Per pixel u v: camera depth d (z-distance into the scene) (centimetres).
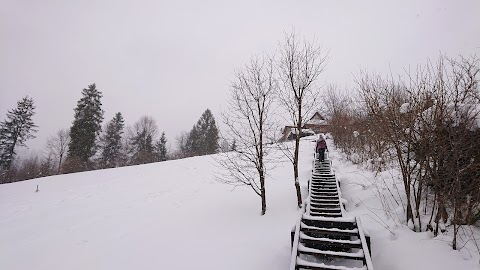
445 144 537
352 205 856
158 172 1938
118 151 4856
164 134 5562
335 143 1977
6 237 876
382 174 971
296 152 993
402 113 618
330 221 614
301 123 1011
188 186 1483
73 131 3572
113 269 631
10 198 1459
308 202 785
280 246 665
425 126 562
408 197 618
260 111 980
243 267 593
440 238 541
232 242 730
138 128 5306
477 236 529
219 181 1500
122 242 793
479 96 526
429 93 580
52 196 1440
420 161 590
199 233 821
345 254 506
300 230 598
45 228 948
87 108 3688
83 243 802
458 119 537
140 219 1007
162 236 820
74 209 1173
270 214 917
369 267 452
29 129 4172
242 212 973
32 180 2019
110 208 1170
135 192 1436
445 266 474
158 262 650
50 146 4700
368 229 668
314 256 593
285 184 1238
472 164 504
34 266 668
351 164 1389
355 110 1631
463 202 533
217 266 607
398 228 619
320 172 1157
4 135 3991
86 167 3484
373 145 1205
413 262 505
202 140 4956
